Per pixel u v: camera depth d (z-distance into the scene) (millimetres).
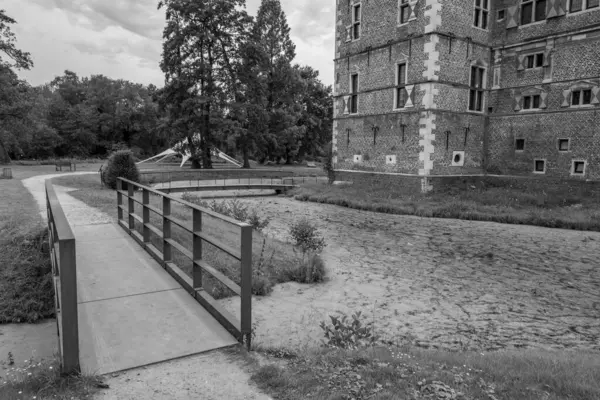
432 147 22391
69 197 15898
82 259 7398
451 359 4562
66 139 75000
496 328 6883
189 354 4293
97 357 4160
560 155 21094
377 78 25219
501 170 23828
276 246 10961
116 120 80438
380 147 25188
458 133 23344
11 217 10688
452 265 10797
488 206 19172
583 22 20000
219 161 58750
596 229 15391
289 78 54844
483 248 12750
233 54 40906
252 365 4109
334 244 13102
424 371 3961
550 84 21500
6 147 53094
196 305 5547
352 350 4719
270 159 73188
